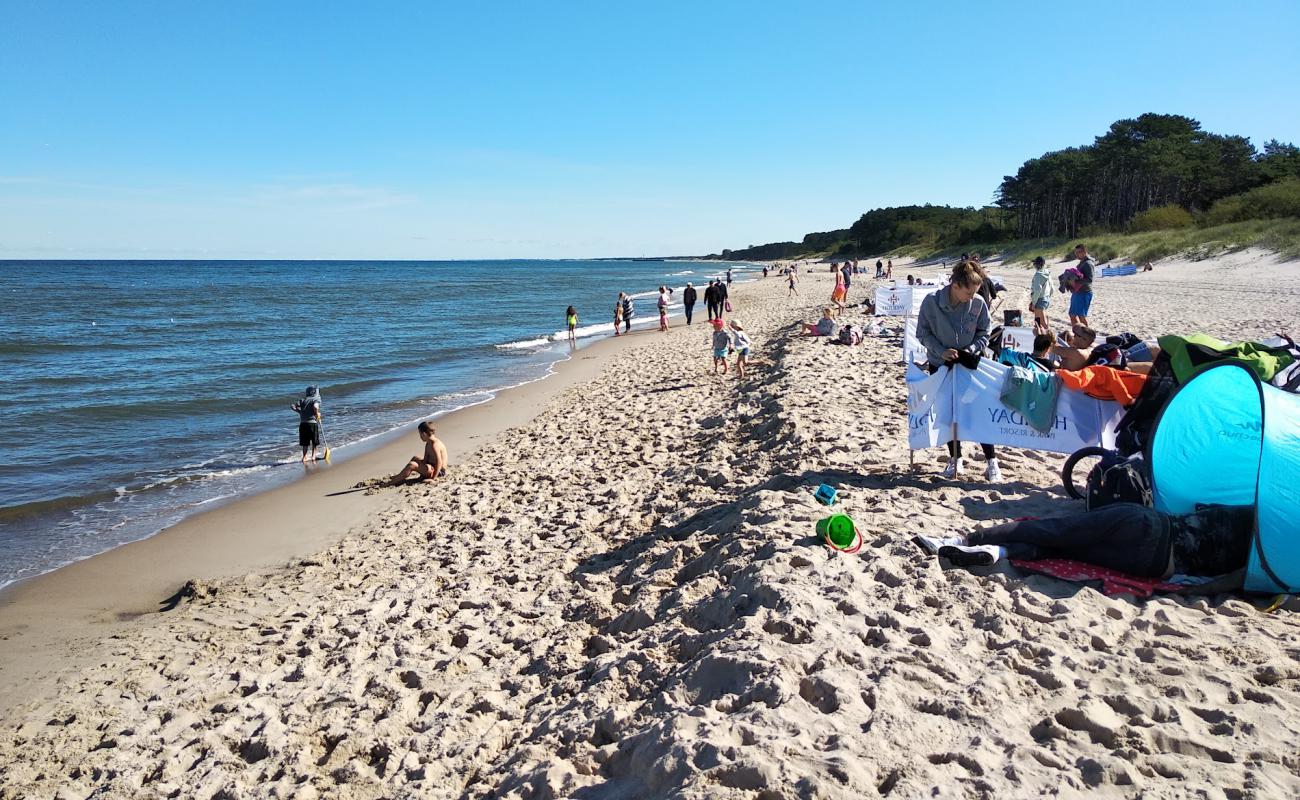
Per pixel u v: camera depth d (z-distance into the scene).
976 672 3.63
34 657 6.21
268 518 9.72
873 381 12.26
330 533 9.06
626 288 81.12
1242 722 3.07
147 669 5.83
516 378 20.77
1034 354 7.72
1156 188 72.94
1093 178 77.75
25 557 8.57
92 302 54.69
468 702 4.54
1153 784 2.74
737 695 3.56
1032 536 4.69
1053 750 2.99
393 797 3.67
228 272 152.00
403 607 6.33
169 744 4.61
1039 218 85.44
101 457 12.96
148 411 16.70
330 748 4.28
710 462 9.20
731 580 5.03
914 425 6.64
